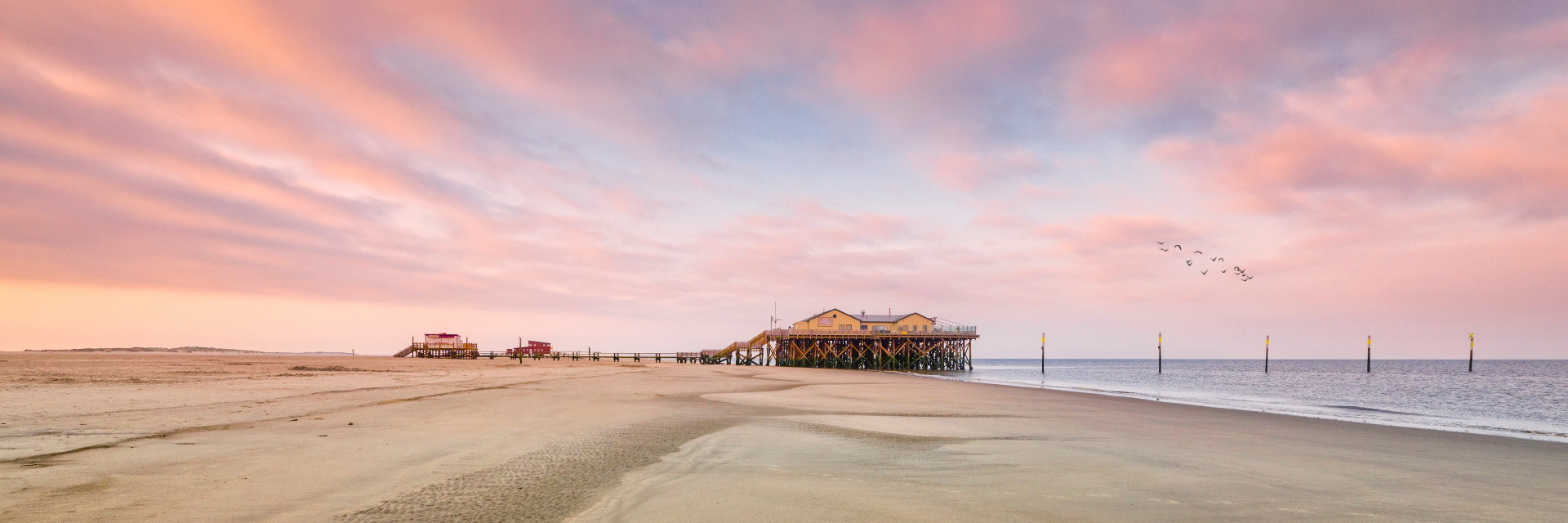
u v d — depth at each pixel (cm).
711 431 1544
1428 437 1747
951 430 1678
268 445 1209
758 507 793
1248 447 1452
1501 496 955
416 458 1095
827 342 8950
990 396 3075
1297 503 877
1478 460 1325
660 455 1173
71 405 1991
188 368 5756
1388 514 827
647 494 847
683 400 2562
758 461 1128
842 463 1126
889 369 8706
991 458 1220
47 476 906
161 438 1280
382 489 859
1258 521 776
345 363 8769
